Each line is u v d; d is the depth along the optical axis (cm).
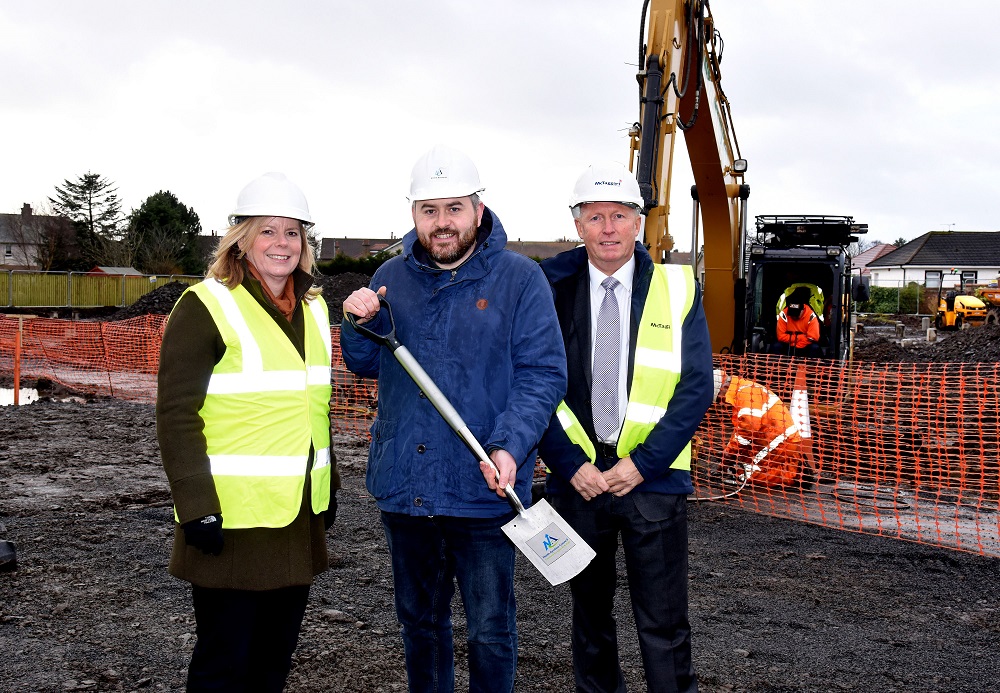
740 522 587
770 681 339
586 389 287
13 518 568
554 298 294
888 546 533
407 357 253
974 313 2981
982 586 458
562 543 252
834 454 775
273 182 245
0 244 6519
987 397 868
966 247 5666
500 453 238
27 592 427
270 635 252
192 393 229
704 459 726
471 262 262
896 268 5722
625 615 412
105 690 322
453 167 254
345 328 272
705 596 437
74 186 6303
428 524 261
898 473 699
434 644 268
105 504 610
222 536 229
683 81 677
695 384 277
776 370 842
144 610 405
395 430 262
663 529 277
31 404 1063
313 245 293
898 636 388
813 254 890
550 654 363
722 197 838
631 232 286
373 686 332
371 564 480
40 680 329
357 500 632
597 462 287
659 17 646
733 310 893
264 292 246
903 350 2008
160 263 5009
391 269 279
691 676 280
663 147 646
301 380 244
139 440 858
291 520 237
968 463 760
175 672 340
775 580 464
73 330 1678
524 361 257
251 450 235
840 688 334
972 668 354
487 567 259
